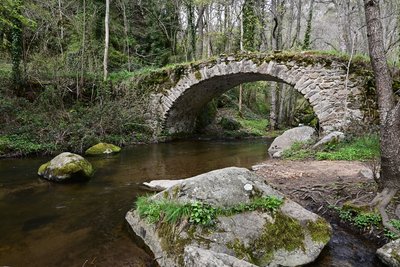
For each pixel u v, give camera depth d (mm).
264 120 22828
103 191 5867
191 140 14820
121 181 6621
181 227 3254
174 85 13344
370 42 4152
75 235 3947
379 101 4145
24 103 11172
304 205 4633
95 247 3611
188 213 3346
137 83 14031
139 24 22156
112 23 19453
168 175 7199
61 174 6488
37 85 12414
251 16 18953
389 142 4027
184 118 15633
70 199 5398
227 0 19172
